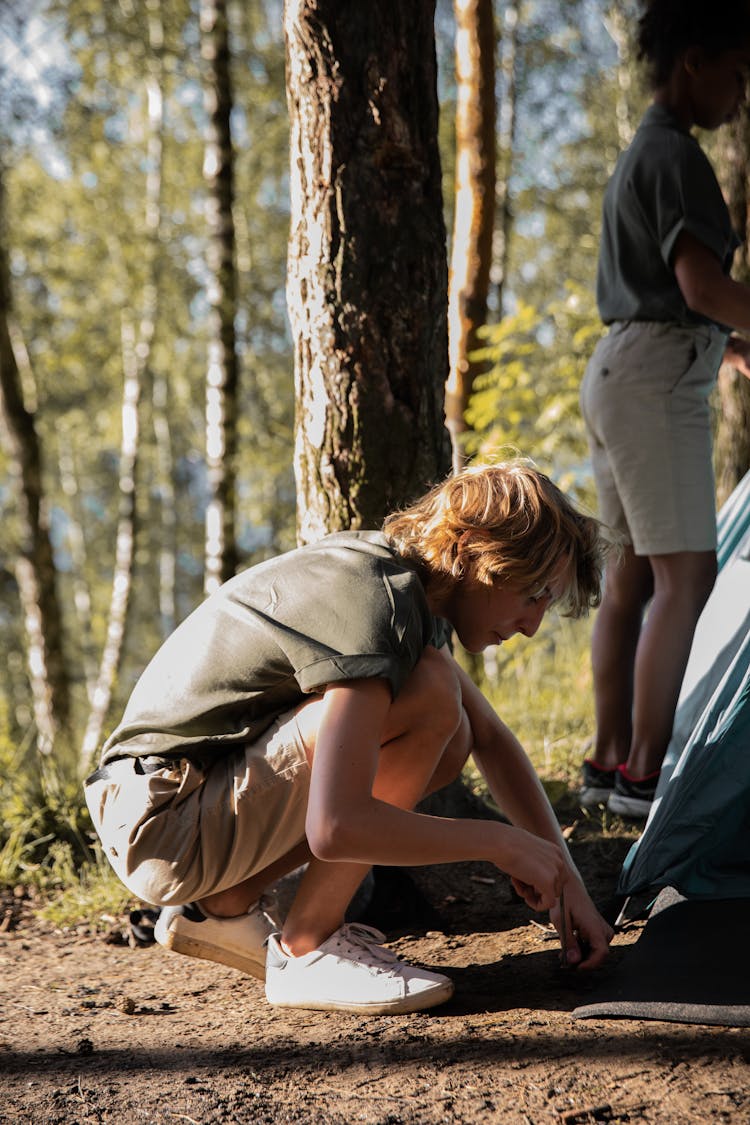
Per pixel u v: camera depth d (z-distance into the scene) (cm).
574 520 184
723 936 198
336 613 174
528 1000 187
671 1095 149
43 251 1271
